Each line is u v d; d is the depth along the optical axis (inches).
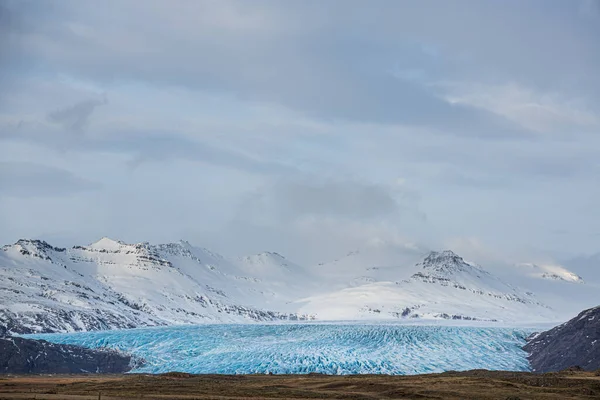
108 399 5408.5
